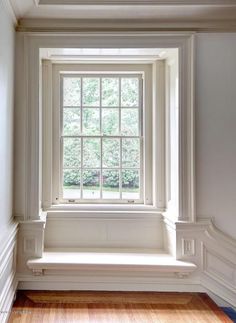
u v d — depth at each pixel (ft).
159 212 10.91
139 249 10.74
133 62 11.30
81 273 9.70
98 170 11.51
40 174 10.28
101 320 8.06
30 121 9.88
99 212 10.78
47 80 11.06
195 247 9.79
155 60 11.16
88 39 9.89
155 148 11.18
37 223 9.68
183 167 9.92
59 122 11.35
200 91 9.98
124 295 9.48
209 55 9.97
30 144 9.87
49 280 9.67
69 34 9.85
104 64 11.37
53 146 11.29
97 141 11.53
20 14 9.36
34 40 9.84
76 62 11.25
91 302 9.00
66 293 9.50
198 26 9.93
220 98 9.99
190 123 9.95
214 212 9.91
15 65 9.77
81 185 11.46
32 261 9.46
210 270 9.77
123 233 10.85
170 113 10.84
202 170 9.95
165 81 11.12
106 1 8.79
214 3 8.96
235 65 10.01
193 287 9.77
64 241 10.77
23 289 9.60
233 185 9.96
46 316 8.17
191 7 9.08
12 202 9.54
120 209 10.96
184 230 9.77
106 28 9.89
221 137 9.99
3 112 8.21
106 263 9.47
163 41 9.93
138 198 11.53
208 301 9.23
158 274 9.75
